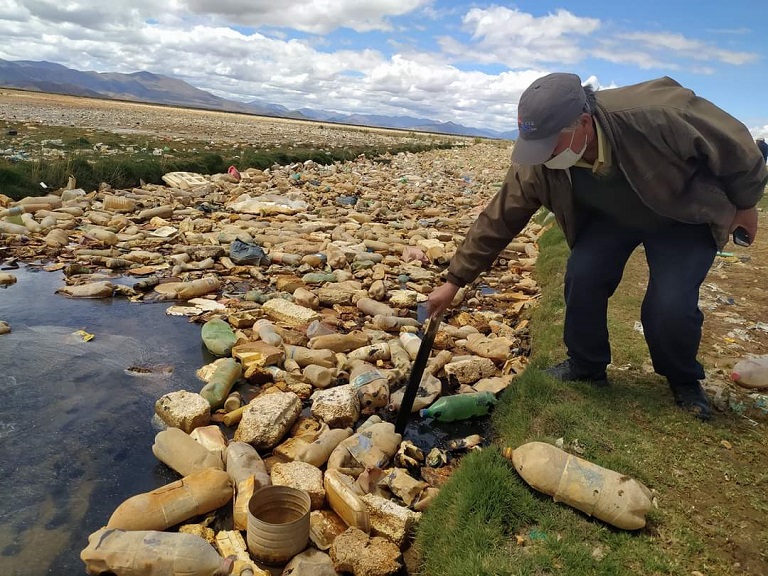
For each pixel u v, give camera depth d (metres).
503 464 1.39
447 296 1.64
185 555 1.17
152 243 3.79
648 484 1.36
